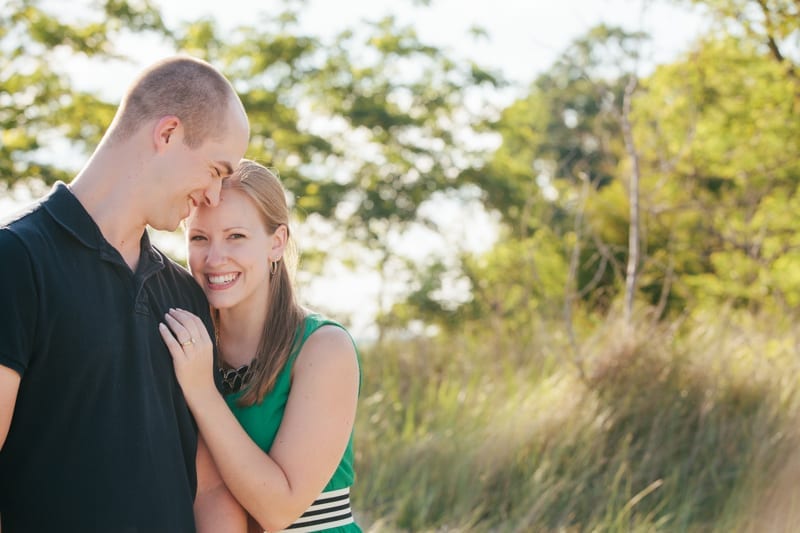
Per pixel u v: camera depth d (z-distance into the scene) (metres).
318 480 2.31
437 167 12.20
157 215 2.02
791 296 8.99
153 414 1.98
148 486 1.93
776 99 9.84
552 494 5.12
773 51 9.21
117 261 1.95
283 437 2.30
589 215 7.96
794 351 6.25
